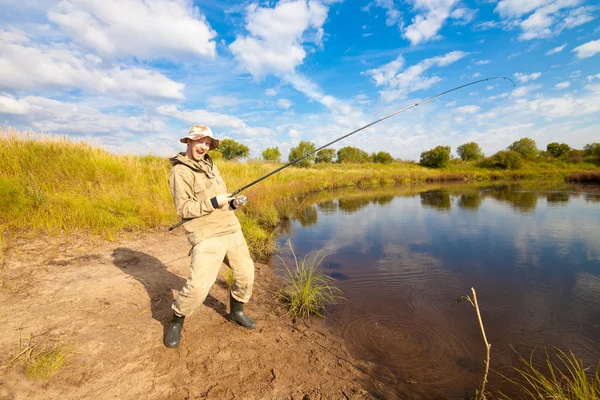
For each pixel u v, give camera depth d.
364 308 3.72
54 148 8.22
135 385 2.11
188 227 2.50
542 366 2.71
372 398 2.27
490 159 35.56
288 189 13.83
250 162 19.19
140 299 3.19
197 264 2.42
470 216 9.67
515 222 8.66
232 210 2.70
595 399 2.14
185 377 2.25
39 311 2.76
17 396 1.86
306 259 5.55
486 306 3.80
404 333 3.19
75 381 2.05
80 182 7.16
